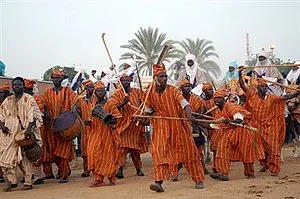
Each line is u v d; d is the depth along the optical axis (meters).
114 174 9.44
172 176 9.61
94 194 8.45
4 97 10.40
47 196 8.42
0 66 13.90
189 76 13.06
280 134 10.11
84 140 11.06
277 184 8.91
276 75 13.15
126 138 10.32
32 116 9.02
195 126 9.98
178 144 8.10
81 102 11.19
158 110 8.12
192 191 8.29
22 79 9.23
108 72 15.30
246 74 13.36
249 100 10.16
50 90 10.27
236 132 9.48
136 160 10.80
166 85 8.10
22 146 9.04
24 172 9.25
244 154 9.49
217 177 9.57
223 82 15.15
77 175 11.50
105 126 9.29
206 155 12.88
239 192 8.12
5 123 9.09
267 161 10.53
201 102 9.76
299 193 7.92
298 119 12.83
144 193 8.30
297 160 12.80
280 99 9.89
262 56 13.14
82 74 15.50
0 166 9.24
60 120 9.80
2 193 8.88
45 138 10.07
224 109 9.42
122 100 10.17
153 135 8.21
